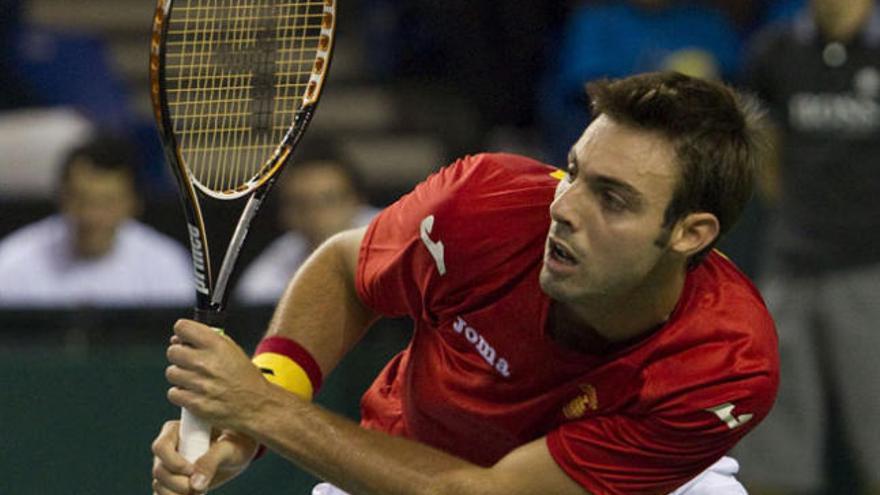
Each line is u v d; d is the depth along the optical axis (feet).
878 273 82.79
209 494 76.74
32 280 81.25
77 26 116.37
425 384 47.88
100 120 104.99
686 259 42.96
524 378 45.32
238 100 50.93
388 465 44.39
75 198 80.94
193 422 44.06
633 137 41.14
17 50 106.01
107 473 75.41
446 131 107.55
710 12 96.58
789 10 102.27
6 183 96.43
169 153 43.75
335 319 49.14
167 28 43.01
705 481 52.85
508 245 44.39
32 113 104.47
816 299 83.30
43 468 75.25
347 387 77.00
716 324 43.68
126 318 77.66
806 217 83.30
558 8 107.86
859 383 83.15
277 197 87.76
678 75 42.24
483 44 108.68
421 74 112.37
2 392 75.10
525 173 45.42
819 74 83.35
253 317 77.25
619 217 41.14
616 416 44.65
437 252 45.27
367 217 84.12
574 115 96.94
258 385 43.83
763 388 43.73
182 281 82.64
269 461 77.05
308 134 108.78
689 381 43.42
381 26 113.09
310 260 49.73
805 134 83.51
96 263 81.76
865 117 82.74
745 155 42.29
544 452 44.93
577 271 41.57
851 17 83.10
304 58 70.44
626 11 95.91
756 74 84.79
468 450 48.44
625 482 45.14
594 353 44.16
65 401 75.25
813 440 83.61
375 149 107.65
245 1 53.67
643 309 42.96
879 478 83.41
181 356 43.57
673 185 41.19
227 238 88.07
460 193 45.27
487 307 44.93
